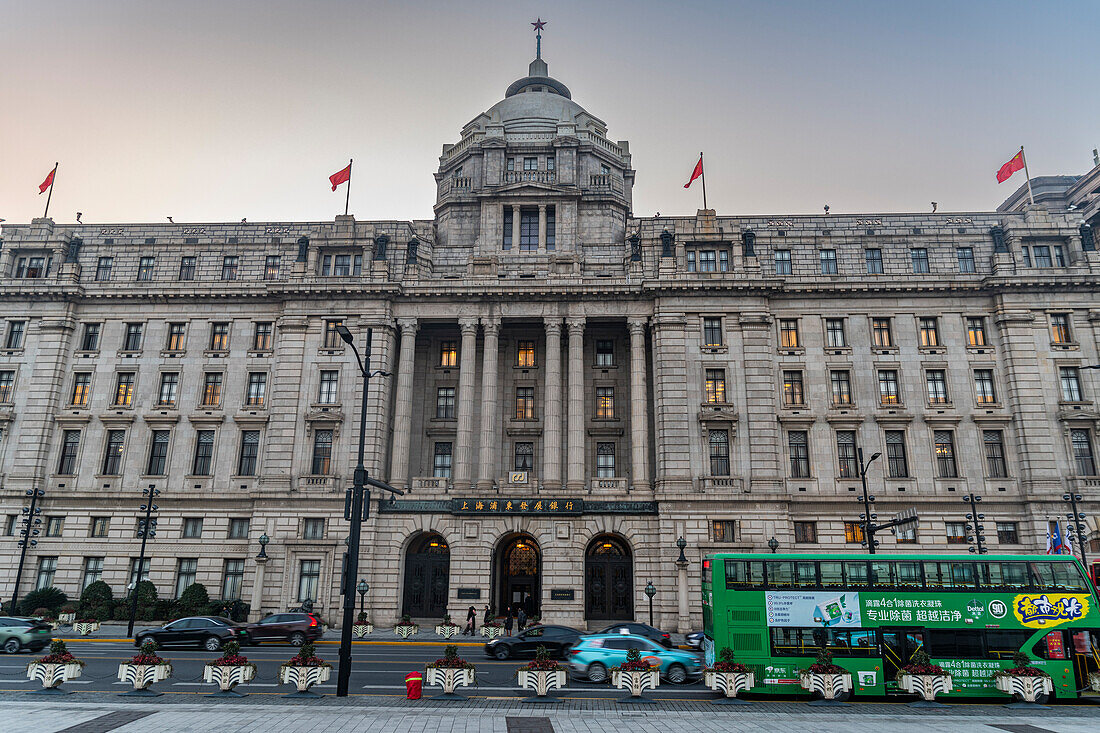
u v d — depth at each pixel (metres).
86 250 61.66
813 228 59.66
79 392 58.28
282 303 58.41
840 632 26.80
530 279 56.75
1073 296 55.06
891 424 53.84
